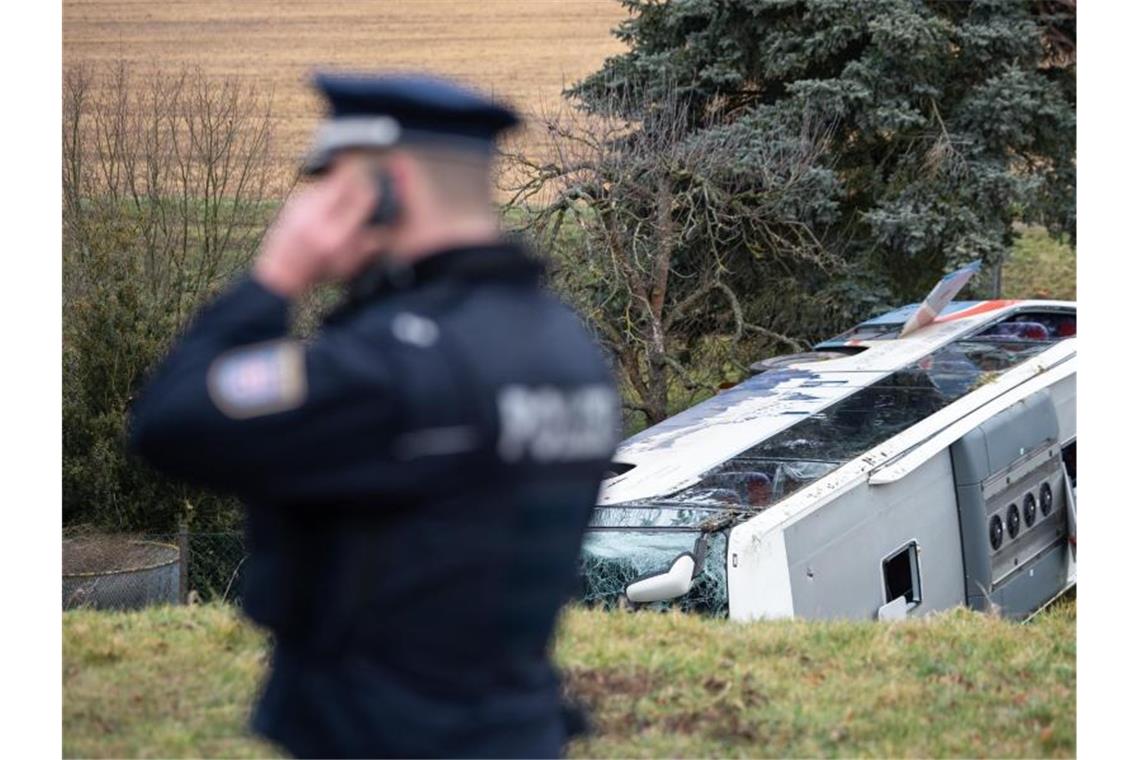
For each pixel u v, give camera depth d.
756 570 17.73
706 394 37.62
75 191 34.12
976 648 13.64
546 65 63.00
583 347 5.08
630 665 11.96
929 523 21.06
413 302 4.75
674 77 38.56
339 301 4.98
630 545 18.20
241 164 38.00
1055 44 41.66
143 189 36.66
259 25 63.84
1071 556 24.09
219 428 4.54
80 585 22.19
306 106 53.47
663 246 34.72
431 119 4.82
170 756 9.75
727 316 38.19
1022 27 38.59
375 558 4.71
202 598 25.22
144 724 10.28
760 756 10.48
